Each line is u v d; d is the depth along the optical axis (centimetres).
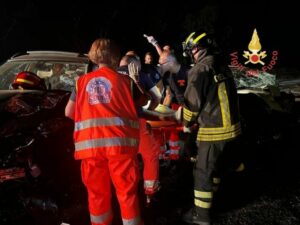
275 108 543
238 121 317
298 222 334
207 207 317
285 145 572
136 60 395
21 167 292
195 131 398
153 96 354
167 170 457
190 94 303
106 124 260
